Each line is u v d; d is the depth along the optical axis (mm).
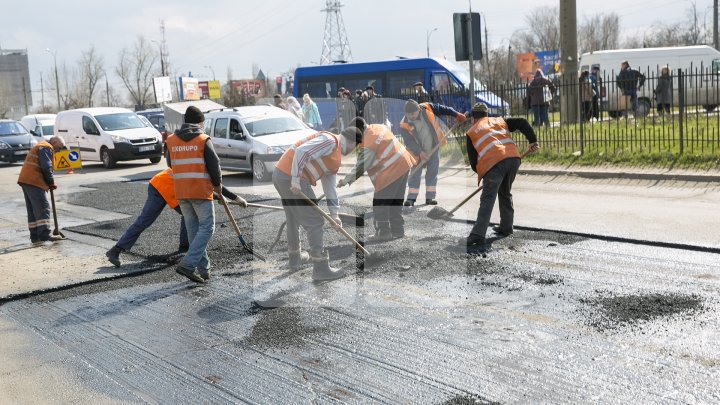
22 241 10172
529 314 5445
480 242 7879
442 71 24969
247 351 5051
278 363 4793
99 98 86875
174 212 11539
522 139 16875
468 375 4410
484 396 4121
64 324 6012
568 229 8453
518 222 9102
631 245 7539
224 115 16891
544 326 5176
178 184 6863
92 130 23094
